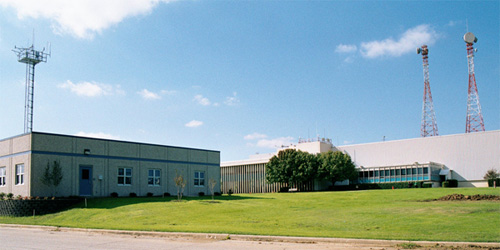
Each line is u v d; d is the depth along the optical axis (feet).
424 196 118.52
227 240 51.75
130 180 130.72
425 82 275.18
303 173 228.43
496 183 181.88
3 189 116.16
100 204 105.29
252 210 94.07
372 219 72.23
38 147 109.50
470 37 249.55
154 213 88.84
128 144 131.44
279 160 237.66
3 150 118.52
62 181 113.09
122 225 71.26
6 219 94.22
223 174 282.56
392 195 129.59
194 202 109.91
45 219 90.68
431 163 204.33
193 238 54.08
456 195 106.11
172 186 142.72
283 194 164.04
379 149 233.76
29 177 107.24
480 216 69.56
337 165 225.97
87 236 57.93
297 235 52.24
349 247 44.29
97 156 122.52
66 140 115.85
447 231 55.88
